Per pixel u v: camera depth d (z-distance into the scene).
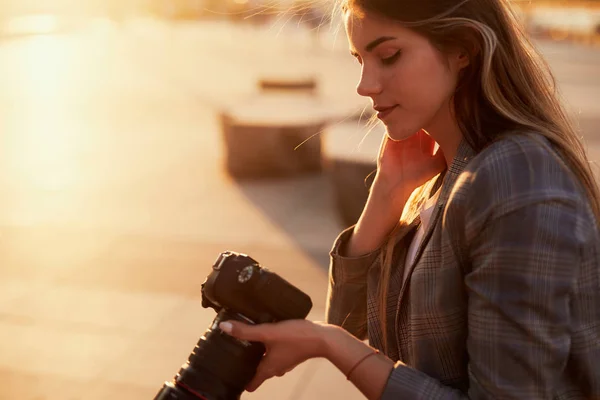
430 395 1.08
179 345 4.08
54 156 9.09
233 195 7.45
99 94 14.30
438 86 1.12
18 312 4.47
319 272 5.22
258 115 8.38
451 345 1.14
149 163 8.80
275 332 1.12
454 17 1.09
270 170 8.24
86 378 3.71
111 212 6.73
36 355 3.94
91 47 25.89
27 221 6.40
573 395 1.12
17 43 26.55
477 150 1.14
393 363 1.12
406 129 1.16
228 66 19.44
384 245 1.37
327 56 22.31
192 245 5.79
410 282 1.19
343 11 1.18
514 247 1.01
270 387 3.59
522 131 1.09
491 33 1.10
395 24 1.10
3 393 3.54
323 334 1.12
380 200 1.38
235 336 1.12
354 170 6.21
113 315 4.45
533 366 1.00
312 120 8.30
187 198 7.27
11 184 7.70
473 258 1.07
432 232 1.17
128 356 3.95
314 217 6.63
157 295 4.75
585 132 9.57
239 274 1.12
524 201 1.01
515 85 1.14
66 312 4.49
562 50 24.69
